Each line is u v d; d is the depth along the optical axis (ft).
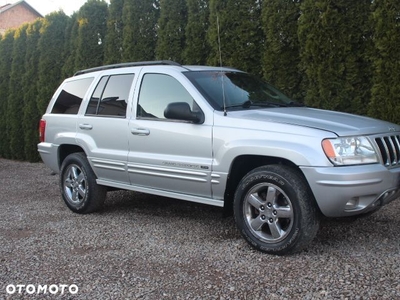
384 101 19.97
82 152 20.47
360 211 13.01
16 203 22.99
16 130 44.14
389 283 11.18
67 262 13.78
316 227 13.15
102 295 11.41
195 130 15.21
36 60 41.98
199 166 15.02
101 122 18.75
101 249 14.88
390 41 19.40
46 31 40.16
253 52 25.25
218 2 25.86
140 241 15.55
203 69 17.47
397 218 17.08
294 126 13.30
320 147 12.60
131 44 32.17
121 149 17.90
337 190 12.35
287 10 23.21
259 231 13.89
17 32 44.11
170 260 13.56
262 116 14.39
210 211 19.54
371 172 12.59
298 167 13.21
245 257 13.48
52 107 22.00
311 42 21.70
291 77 23.67
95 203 19.54
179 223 17.72
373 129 13.65
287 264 12.76
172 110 15.07
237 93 16.44
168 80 16.79
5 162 43.91
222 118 14.71
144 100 17.39
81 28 36.32
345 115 15.33
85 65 36.32
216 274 12.33
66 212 20.43
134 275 12.54
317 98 22.25
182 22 29.50
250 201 13.96
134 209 20.43
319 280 11.56
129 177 17.72
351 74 21.18
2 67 46.60
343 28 21.01
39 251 14.89
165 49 29.81
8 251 14.99
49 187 27.68
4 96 46.50
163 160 16.11
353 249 13.80
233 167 14.43
